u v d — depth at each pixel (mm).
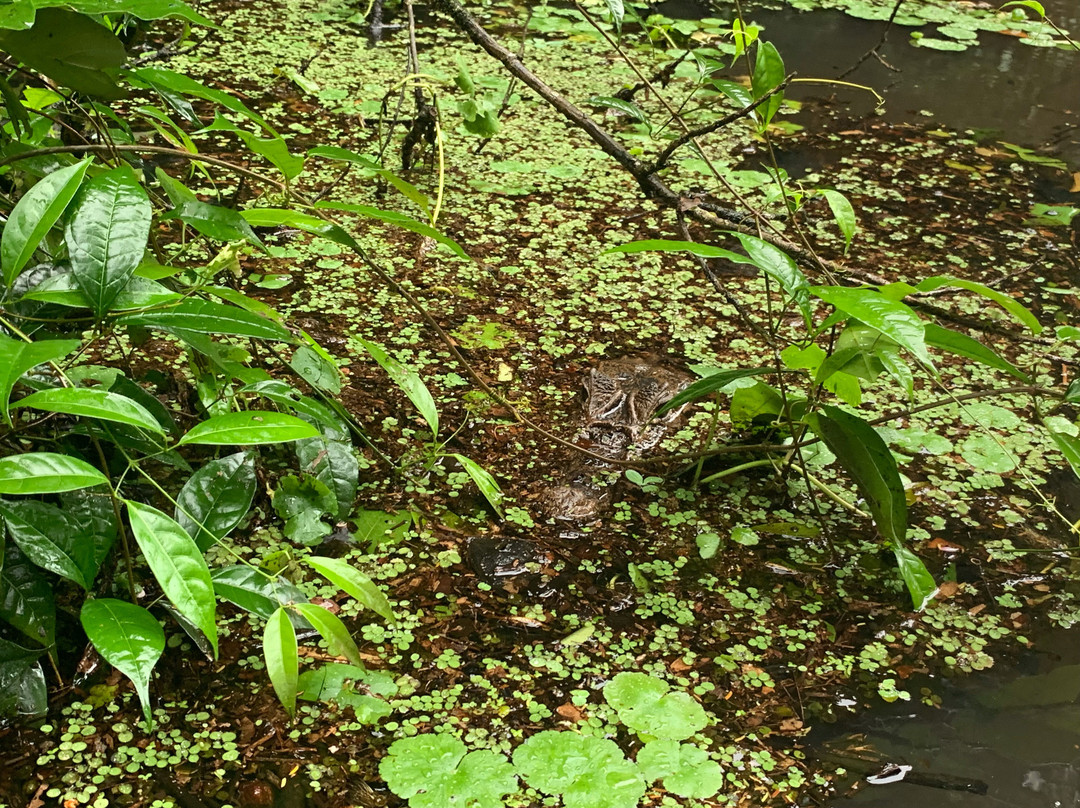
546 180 5539
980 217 5637
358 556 3027
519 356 4066
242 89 6031
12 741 2352
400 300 4316
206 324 2148
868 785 2457
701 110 6578
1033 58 8375
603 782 2361
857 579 3168
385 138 5621
